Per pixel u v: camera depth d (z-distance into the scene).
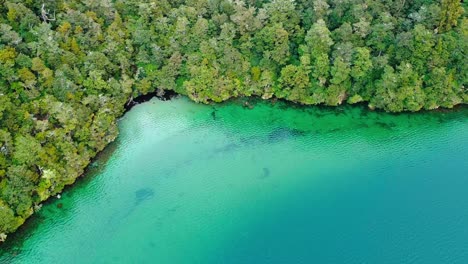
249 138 114.06
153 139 112.19
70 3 123.00
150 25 124.75
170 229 95.69
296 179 105.50
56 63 110.75
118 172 105.00
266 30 121.06
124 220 96.94
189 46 121.94
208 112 119.62
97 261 89.94
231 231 95.56
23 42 111.69
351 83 121.69
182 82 122.69
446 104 120.44
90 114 107.50
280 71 122.62
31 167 96.12
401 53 118.56
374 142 114.50
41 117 105.62
